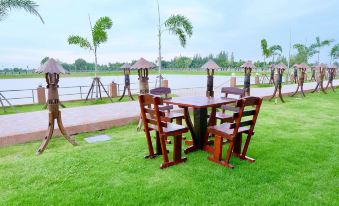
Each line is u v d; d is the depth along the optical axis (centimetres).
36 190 341
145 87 707
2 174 388
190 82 2664
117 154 472
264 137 573
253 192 334
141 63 701
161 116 410
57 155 466
